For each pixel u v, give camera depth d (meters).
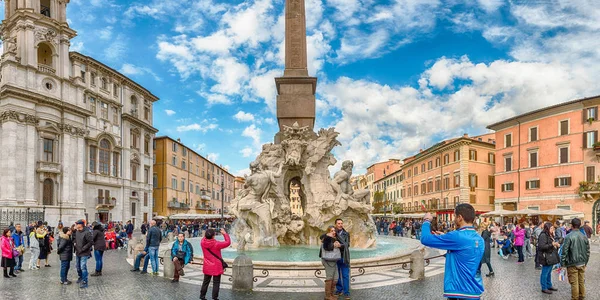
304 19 19.38
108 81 52.72
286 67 18.92
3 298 9.66
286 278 10.74
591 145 40.88
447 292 4.40
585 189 40.22
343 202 16.94
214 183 90.56
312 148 17.81
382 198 94.19
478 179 56.88
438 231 5.59
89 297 9.57
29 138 41.59
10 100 40.44
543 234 9.94
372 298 8.91
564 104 42.94
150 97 62.00
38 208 41.34
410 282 10.55
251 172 18.05
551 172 44.38
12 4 45.59
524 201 47.16
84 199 47.75
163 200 64.50
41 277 12.81
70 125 45.44
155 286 10.56
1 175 39.97
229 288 9.95
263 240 16.45
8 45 43.31
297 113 18.61
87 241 10.95
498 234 20.44
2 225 37.78
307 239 17.28
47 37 44.72
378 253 14.87
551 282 10.67
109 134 51.38
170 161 66.38
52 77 44.25
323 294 9.23
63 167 44.50
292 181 18.27
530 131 47.03
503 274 12.84
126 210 54.03
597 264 15.49
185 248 11.21
